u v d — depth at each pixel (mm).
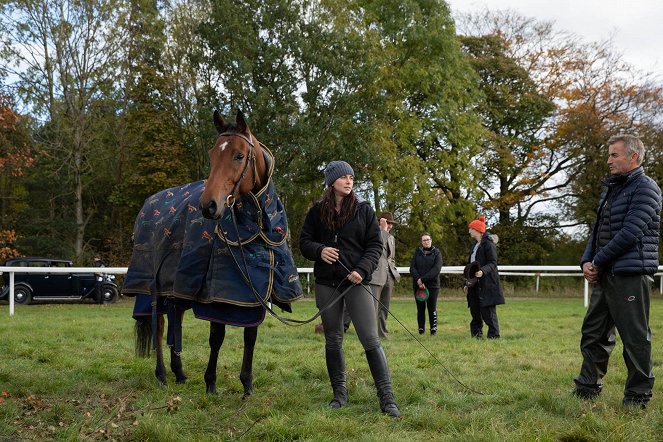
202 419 4172
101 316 12539
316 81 22000
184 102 25266
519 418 4066
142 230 5754
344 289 4566
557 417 4160
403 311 14062
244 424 4074
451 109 24719
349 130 23203
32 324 10219
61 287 18125
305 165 22469
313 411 4352
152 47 25234
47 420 4145
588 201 27422
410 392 4797
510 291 22828
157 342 5496
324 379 5555
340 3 23984
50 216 26250
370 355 4480
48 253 24203
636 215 4277
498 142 28219
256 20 22688
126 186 25047
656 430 3826
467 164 25625
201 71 23062
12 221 25781
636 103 27484
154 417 4121
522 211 30719
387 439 3578
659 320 11227
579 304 16906
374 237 4594
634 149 4426
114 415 4207
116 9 23750
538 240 30031
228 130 4602
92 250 26562
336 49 22516
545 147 29609
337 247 4562
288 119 23453
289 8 22359
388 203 24266
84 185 26797
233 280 4543
